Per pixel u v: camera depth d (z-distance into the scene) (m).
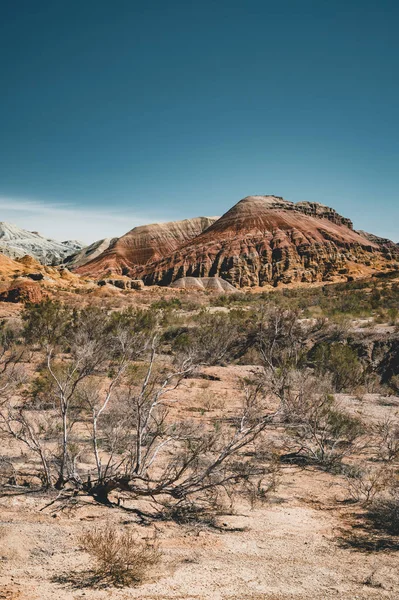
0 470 6.20
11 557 4.10
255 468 7.11
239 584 3.91
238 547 4.66
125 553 4.06
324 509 5.88
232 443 5.82
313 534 5.10
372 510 5.82
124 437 7.77
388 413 11.62
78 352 9.73
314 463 7.76
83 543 4.32
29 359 16.59
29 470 6.38
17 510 5.10
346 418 9.64
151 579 3.90
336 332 19.70
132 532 4.79
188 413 10.52
